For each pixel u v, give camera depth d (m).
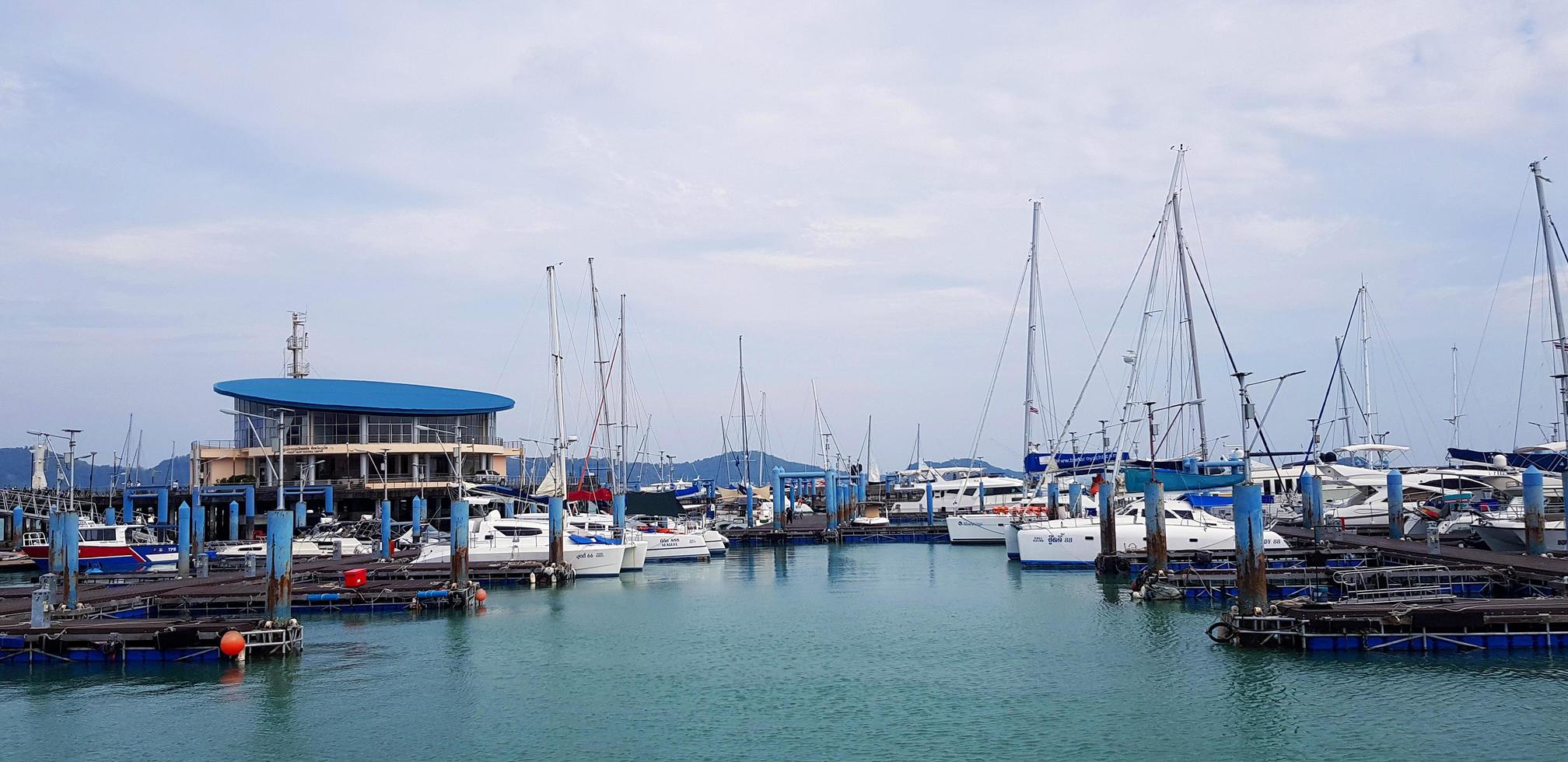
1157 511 49.47
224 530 96.62
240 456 100.94
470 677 34.41
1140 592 48.16
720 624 44.72
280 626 37.25
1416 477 76.56
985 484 113.81
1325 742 26.22
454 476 98.69
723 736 27.88
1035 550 63.44
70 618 40.06
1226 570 49.16
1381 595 42.38
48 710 30.27
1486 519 56.31
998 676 33.84
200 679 33.84
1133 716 28.81
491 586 57.56
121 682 33.34
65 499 86.00
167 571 65.88
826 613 47.47
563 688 33.03
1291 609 35.62
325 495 93.50
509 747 27.05
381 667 35.88
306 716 29.84
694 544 77.00
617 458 91.31
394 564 61.28
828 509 97.94
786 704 30.95
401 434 103.62
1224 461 62.38
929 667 35.38
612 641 40.88
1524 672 31.39
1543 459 63.53
